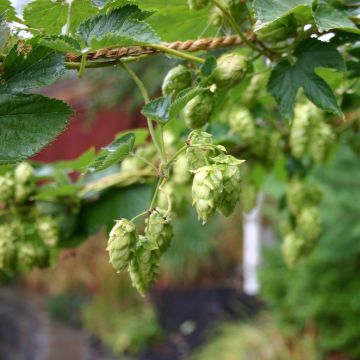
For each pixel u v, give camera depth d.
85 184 0.72
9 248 0.65
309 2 0.50
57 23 0.49
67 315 3.39
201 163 0.44
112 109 2.44
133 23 0.43
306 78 0.53
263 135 0.74
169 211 0.45
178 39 0.59
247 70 0.53
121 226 0.43
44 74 0.42
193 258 3.42
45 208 0.69
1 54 0.42
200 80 0.51
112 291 3.24
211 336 2.64
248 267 2.75
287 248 0.77
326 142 0.70
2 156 0.41
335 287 2.03
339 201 1.93
